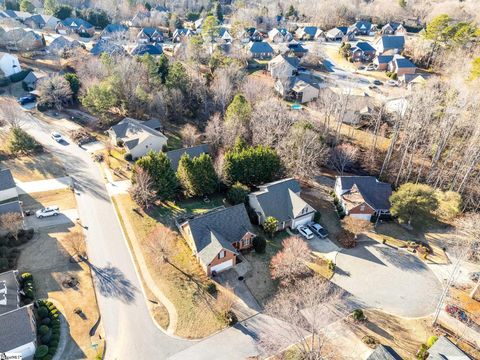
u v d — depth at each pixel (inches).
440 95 2987.2
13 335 1396.4
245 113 2832.2
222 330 1578.5
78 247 1920.5
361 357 1475.1
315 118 3206.2
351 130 3127.5
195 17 6451.8
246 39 5285.4
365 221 2122.3
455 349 1369.3
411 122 2790.4
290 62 4126.5
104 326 1573.6
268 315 1652.3
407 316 1664.6
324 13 6008.9
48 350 1439.5
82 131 3159.5
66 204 2314.2
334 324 1614.2
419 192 2153.1
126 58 3722.9
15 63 3954.2
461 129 2765.7
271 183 2342.5
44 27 5462.6
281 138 2706.7
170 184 2301.9
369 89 3715.6
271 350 1493.6
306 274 1868.8
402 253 2041.1
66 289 1723.7
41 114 3415.4
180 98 3378.4
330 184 2659.9
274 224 2062.0
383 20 6043.3
